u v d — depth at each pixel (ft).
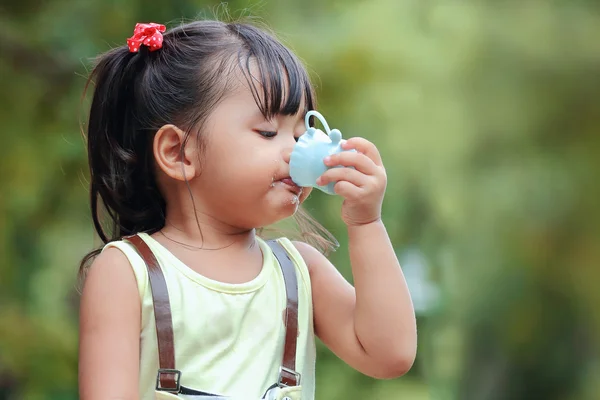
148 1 29.35
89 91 28.40
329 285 12.80
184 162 12.26
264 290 12.17
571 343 53.67
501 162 54.60
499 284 53.16
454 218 51.49
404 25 49.16
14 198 30.89
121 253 11.68
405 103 48.21
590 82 54.75
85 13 30.04
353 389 37.65
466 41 55.36
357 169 11.87
